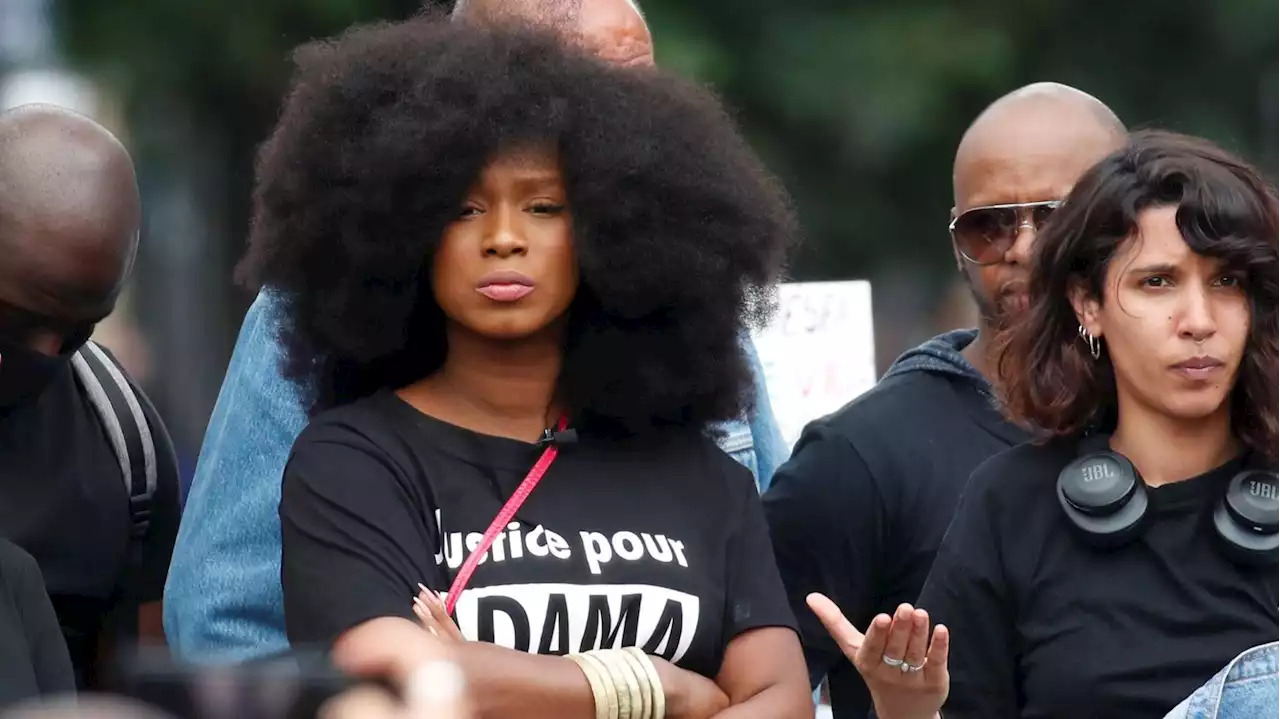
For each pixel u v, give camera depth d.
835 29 40.31
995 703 9.63
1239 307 9.55
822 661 11.58
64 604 10.28
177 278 38.75
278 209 9.41
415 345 9.55
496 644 8.49
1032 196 12.19
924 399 11.76
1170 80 42.88
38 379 10.09
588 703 8.39
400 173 9.01
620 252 9.12
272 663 5.52
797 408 14.12
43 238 9.98
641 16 11.34
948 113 39.97
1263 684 8.76
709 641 8.88
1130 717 9.26
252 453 10.06
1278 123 42.69
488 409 9.19
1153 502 9.45
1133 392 9.72
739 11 40.28
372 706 5.24
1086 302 9.84
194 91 37.47
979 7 41.38
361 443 8.90
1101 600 9.38
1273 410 9.52
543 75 9.19
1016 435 11.63
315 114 9.31
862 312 14.20
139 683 5.29
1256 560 9.30
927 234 41.00
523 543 8.74
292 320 9.55
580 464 9.06
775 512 11.55
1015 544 9.62
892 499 11.49
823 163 40.69
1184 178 9.53
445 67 9.15
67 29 36.41
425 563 8.66
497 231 9.00
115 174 10.28
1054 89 12.62
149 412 10.83
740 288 9.59
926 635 8.44
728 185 9.46
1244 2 42.19
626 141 9.16
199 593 9.98
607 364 9.27
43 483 10.18
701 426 9.69
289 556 8.76
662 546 8.91
